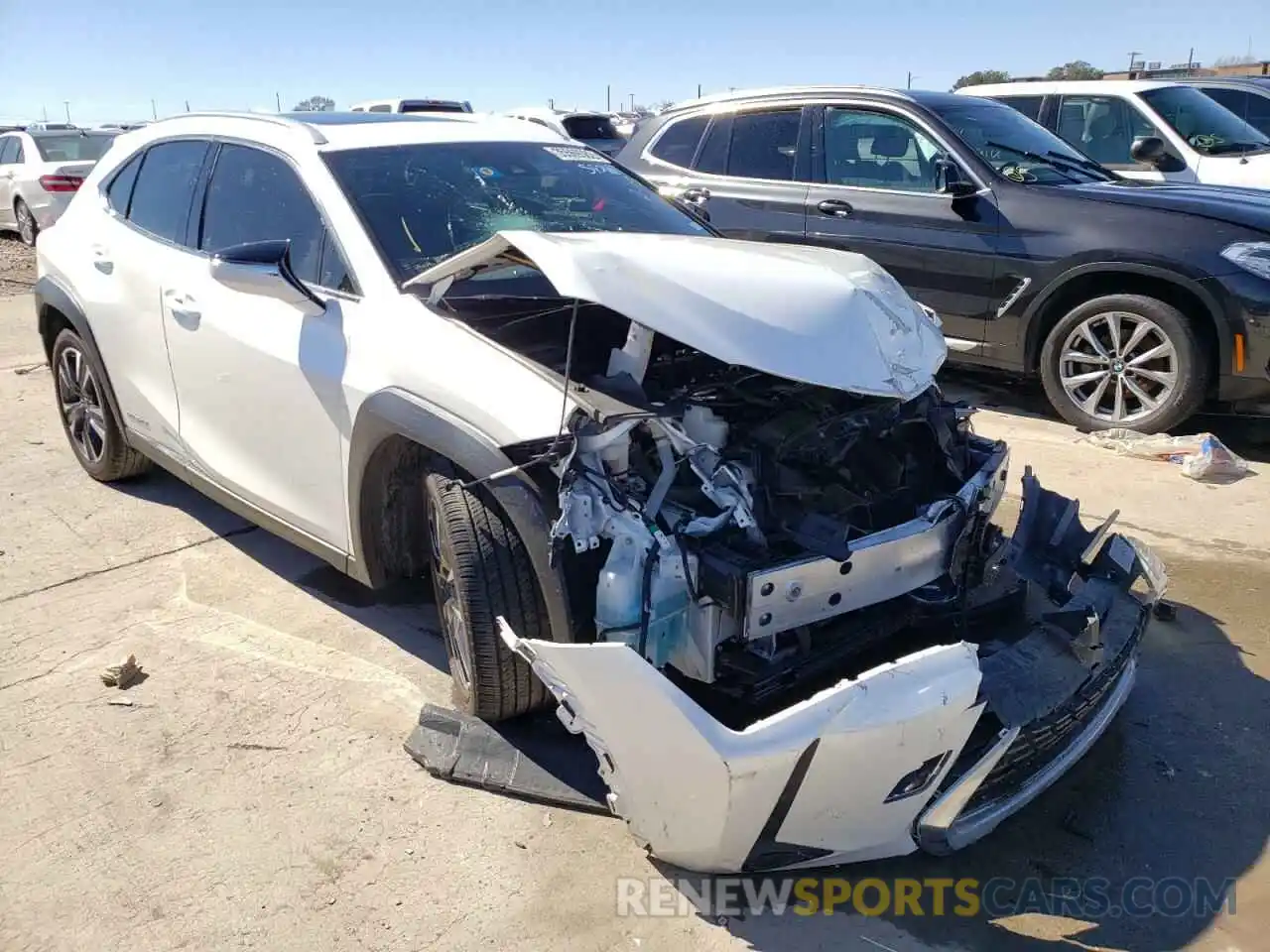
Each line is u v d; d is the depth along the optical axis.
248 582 4.07
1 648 3.58
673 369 3.01
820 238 6.50
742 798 2.11
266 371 3.42
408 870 2.54
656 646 2.43
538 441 2.51
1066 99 8.38
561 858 2.58
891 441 2.93
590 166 4.16
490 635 2.74
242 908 2.43
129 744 3.04
